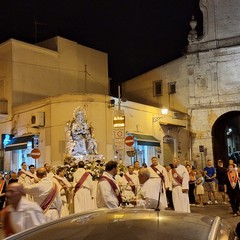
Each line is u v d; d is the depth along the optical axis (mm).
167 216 3221
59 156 25141
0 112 28953
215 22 34531
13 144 27812
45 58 31188
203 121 34125
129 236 2674
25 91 29672
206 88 34281
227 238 2906
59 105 25578
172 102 35375
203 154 33688
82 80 33812
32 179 15578
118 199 8414
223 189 20234
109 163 8508
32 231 3031
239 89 33344
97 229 2855
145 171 8898
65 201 13797
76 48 33562
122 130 18688
